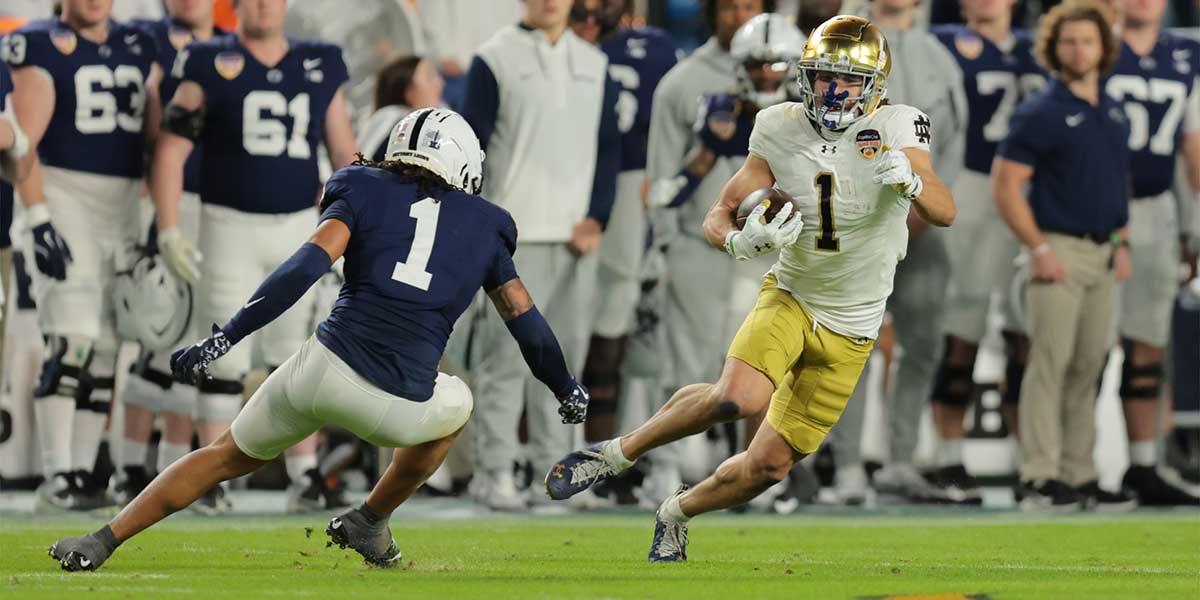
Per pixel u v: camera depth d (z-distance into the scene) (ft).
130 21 119.55
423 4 151.02
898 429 128.57
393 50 138.31
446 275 63.62
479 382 118.83
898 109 70.13
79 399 112.27
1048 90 124.36
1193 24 165.37
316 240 62.03
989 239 130.93
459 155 65.36
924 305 124.26
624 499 127.65
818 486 127.54
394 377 62.59
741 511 120.47
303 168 114.32
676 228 119.75
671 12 169.78
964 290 130.72
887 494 129.18
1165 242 130.41
